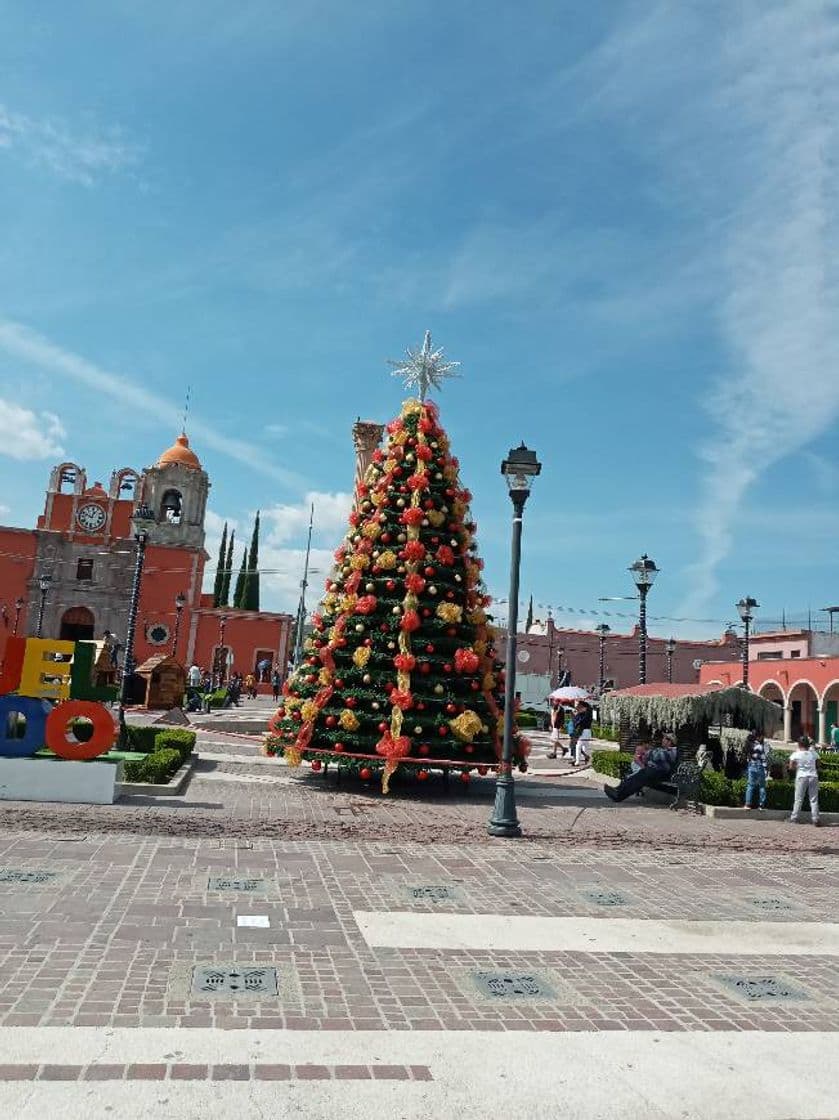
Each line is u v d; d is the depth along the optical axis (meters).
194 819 11.38
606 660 58.62
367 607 16.23
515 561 12.41
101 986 5.36
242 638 57.38
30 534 55.59
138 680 37.59
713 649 60.28
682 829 13.66
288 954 6.24
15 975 5.45
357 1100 4.18
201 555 57.97
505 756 12.10
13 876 7.79
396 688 15.90
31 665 12.68
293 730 16.50
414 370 18.48
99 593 55.81
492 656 17.55
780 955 7.04
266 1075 4.36
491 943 6.86
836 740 35.97
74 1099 3.98
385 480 17.47
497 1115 4.13
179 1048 4.57
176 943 6.29
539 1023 5.28
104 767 12.21
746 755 16.69
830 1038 5.29
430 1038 4.95
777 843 12.65
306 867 9.06
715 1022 5.47
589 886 9.13
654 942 7.20
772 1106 4.38
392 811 13.84
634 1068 4.73
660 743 17.56
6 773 11.90
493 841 11.45
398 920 7.31
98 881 7.83
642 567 21.31
